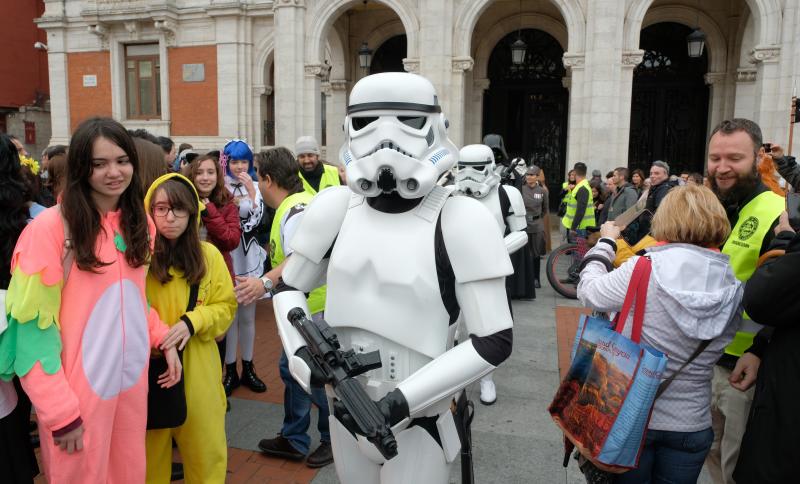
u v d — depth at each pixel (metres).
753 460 1.89
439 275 1.81
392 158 1.67
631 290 2.01
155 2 15.89
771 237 2.30
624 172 8.52
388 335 1.79
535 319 6.50
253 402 4.13
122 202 2.11
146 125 17.05
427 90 1.79
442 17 12.03
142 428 2.21
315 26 13.06
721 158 2.39
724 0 13.20
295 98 13.22
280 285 2.10
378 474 2.01
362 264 1.83
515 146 16.06
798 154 10.46
